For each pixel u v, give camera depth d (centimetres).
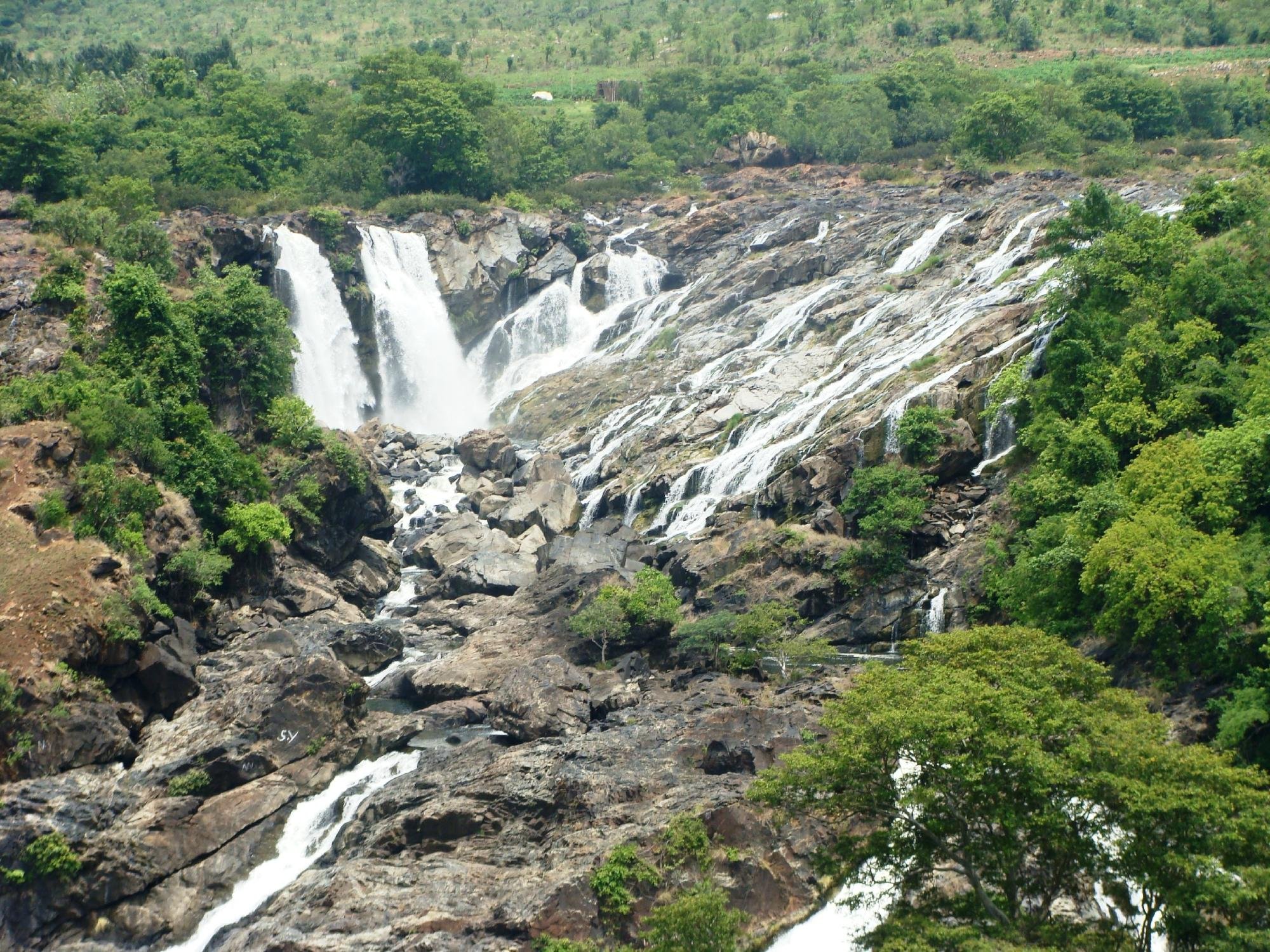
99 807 5731
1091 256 8562
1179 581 5728
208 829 5944
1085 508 6644
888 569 7712
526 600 8362
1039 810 4088
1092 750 4088
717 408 10506
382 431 11706
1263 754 5247
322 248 13050
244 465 8869
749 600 7981
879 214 13988
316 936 4922
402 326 13388
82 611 6788
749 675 7250
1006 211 12269
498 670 7375
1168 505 6266
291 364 10006
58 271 9444
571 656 7556
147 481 8081
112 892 5534
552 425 12194
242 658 7562
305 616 8581
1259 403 6681
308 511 9038
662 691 7025
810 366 10806
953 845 4281
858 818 5272
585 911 4872
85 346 8956
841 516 8112
